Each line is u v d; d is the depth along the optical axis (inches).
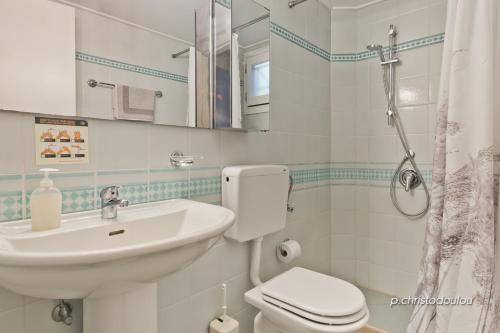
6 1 28.8
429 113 66.6
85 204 34.4
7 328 29.3
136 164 39.1
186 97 44.5
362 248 77.1
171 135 43.1
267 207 52.8
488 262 43.5
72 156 33.4
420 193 67.8
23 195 30.4
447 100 50.2
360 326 38.9
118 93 36.9
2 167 29.0
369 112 75.7
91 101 34.5
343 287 46.9
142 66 39.2
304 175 70.6
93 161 35.0
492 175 44.1
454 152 47.4
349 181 78.6
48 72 31.4
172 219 37.2
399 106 70.8
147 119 39.8
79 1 33.5
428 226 52.0
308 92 71.6
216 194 49.8
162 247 22.5
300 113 69.2
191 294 46.4
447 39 50.3
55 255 19.2
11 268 20.1
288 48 65.4
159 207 39.7
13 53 29.3
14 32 29.3
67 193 33.1
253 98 55.3
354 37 78.1
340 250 79.4
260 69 56.8
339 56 78.8
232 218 31.7
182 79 43.9
